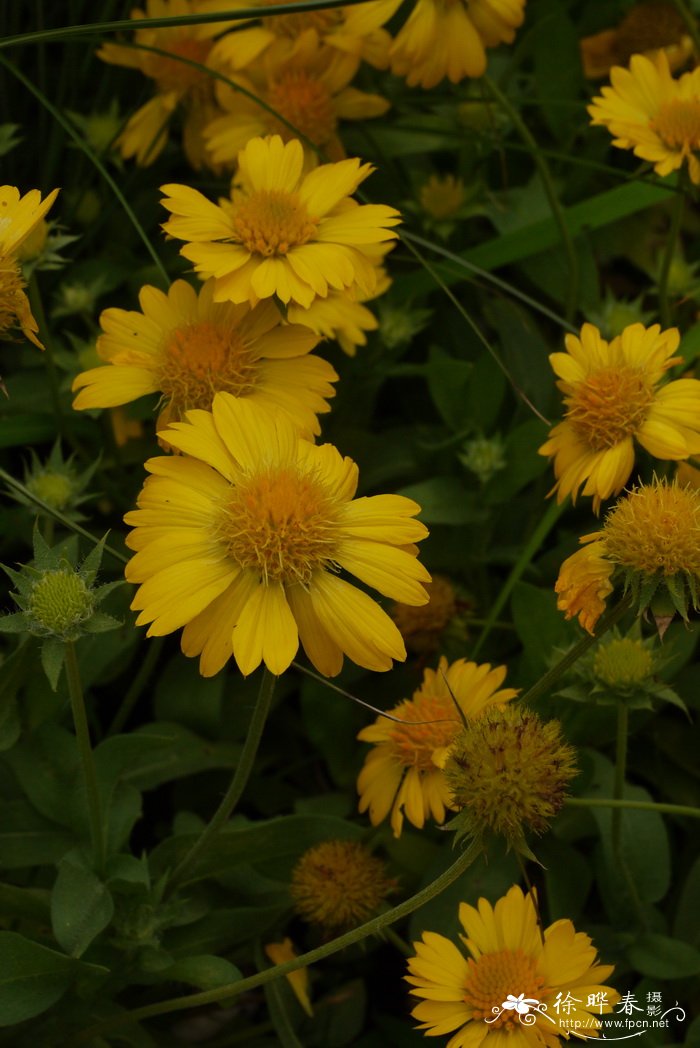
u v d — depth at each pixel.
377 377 0.95
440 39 0.93
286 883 0.85
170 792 0.93
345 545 0.75
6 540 0.93
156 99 0.98
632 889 0.84
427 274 0.95
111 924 0.81
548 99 1.00
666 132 0.89
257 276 0.80
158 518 0.75
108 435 0.93
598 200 0.96
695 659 0.92
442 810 0.82
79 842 0.83
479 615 0.93
